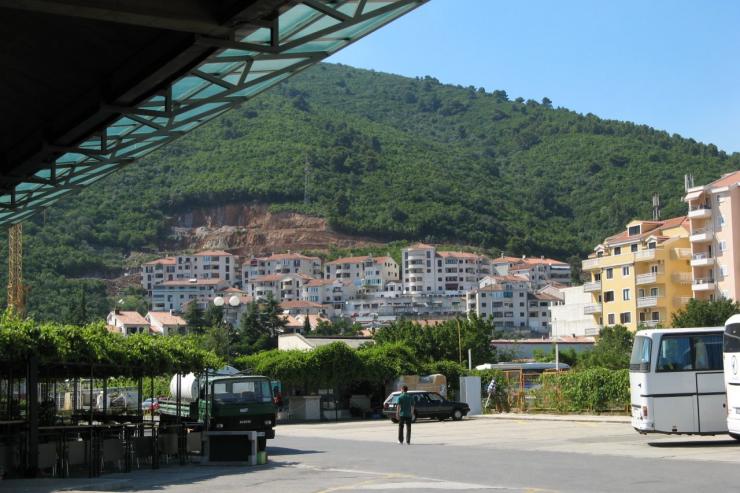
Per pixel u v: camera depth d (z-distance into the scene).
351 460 23.80
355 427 46.62
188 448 25.81
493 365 79.81
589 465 20.00
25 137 23.39
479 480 17.27
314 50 17.94
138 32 16.12
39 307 180.88
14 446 20.22
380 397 61.00
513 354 114.75
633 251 105.25
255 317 163.75
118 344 23.75
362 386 61.22
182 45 15.60
